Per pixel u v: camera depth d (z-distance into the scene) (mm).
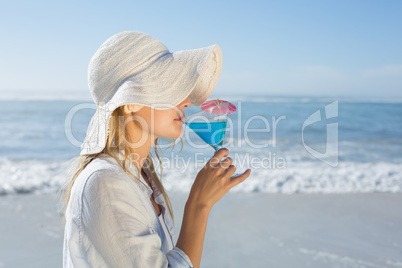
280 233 4477
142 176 1218
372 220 4969
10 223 4805
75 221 883
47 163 9633
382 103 44375
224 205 5566
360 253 3922
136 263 835
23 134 16781
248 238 4316
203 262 3699
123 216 871
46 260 3773
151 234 894
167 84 1045
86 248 863
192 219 976
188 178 6602
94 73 1064
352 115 28906
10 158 11078
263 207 5496
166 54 1107
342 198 6059
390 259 3779
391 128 20969
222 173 1024
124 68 1047
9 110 28750
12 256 3836
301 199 5961
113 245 845
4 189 6469
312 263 3695
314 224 4797
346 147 13633
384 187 6824
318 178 7395
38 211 5328
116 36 1086
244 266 3627
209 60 1383
